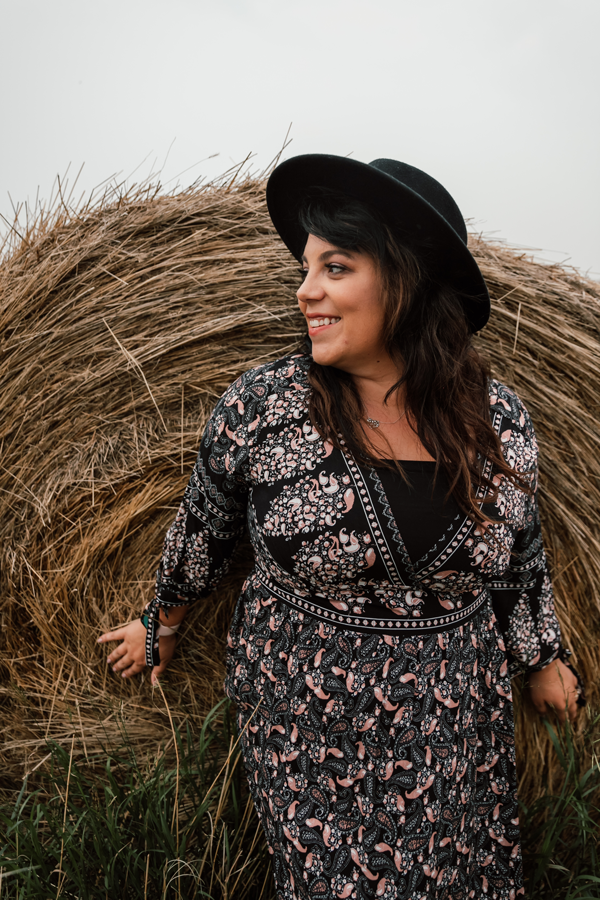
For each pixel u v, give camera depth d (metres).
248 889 1.16
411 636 0.85
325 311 0.78
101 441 1.21
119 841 1.06
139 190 1.18
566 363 1.24
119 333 1.19
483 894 1.04
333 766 0.85
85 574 1.24
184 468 1.25
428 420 0.81
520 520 0.90
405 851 0.84
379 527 0.79
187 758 1.22
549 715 1.36
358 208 0.74
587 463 1.28
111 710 1.28
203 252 1.19
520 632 1.11
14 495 1.19
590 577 1.33
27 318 1.17
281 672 0.88
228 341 1.23
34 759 1.27
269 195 0.89
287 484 0.81
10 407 1.17
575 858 1.29
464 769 0.90
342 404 0.81
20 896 0.97
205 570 1.00
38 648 1.25
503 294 1.22
